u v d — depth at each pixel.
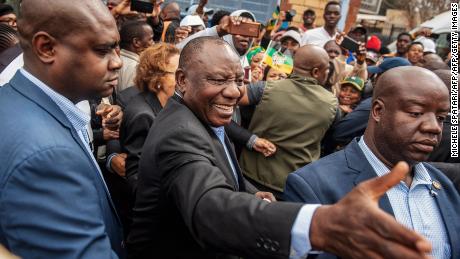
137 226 1.43
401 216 1.43
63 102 1.13
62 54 1.07
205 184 1.04
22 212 0.92
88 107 2.11
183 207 1.04
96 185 1.15
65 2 1.04
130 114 2.12
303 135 2.63
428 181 1.49
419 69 1.38
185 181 1.09
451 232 1.45
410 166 1.45
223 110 1.50
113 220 1.28
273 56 3.62
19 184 0.92
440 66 3.78
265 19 7.89
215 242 0.92
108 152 2.46
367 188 0.71
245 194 0.95
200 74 1.46
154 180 1.31
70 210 0.96
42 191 0.93
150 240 1.40
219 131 1.66
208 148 1.26
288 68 3.63
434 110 1.34
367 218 0.67
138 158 2.05
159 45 2.24
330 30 5.40
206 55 1.46
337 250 0.74
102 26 1.08
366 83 3.99
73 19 1.05
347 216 0.70
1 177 0.94
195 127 1.31
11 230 0.93
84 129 1.34
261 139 2.67
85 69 1.09
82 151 1.12
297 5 8.17
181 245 1.37
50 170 0.95
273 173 2.68
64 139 1.04
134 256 1.46
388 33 9.63
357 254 0.70
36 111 1.06
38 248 0.92
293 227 0.80
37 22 1.05
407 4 9.47
